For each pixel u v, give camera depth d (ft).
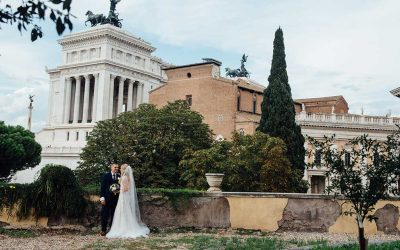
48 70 384.27
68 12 20.12
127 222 57.06
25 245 46.75
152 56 392.47
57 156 278.26
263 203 68.23
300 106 257.96
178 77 243.40
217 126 222.48
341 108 255.70
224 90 223.51
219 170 120.06
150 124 152.35
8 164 180.86
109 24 348.79
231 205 68.64
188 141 151.12
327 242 51.85
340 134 200.54
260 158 118.83
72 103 365.40
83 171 152.66
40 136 360.07
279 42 164.14
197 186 117.29
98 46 346.95
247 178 120.06
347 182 37.35
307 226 67.97
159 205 67.10
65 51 363.76
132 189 59.00
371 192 36.88
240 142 126.00
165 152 148.25
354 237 62.44
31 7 20.25
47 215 61.00
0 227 59.47
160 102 248.11
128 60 361.51
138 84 365.20
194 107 233.14
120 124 160.45
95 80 343.26
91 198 63.72
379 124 204.54
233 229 67.77
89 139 163.32
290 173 122.11
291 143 154.30
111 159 151.64
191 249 45.83
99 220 63.46
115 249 45.32
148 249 45.73
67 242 49.96
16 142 178.50
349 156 39.29
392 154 37.55
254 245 49.37
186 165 127.75
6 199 60.59
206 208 68.54
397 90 161.17
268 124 156.56
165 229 65.98
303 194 68.59
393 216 69.46
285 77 162.20
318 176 195.72
